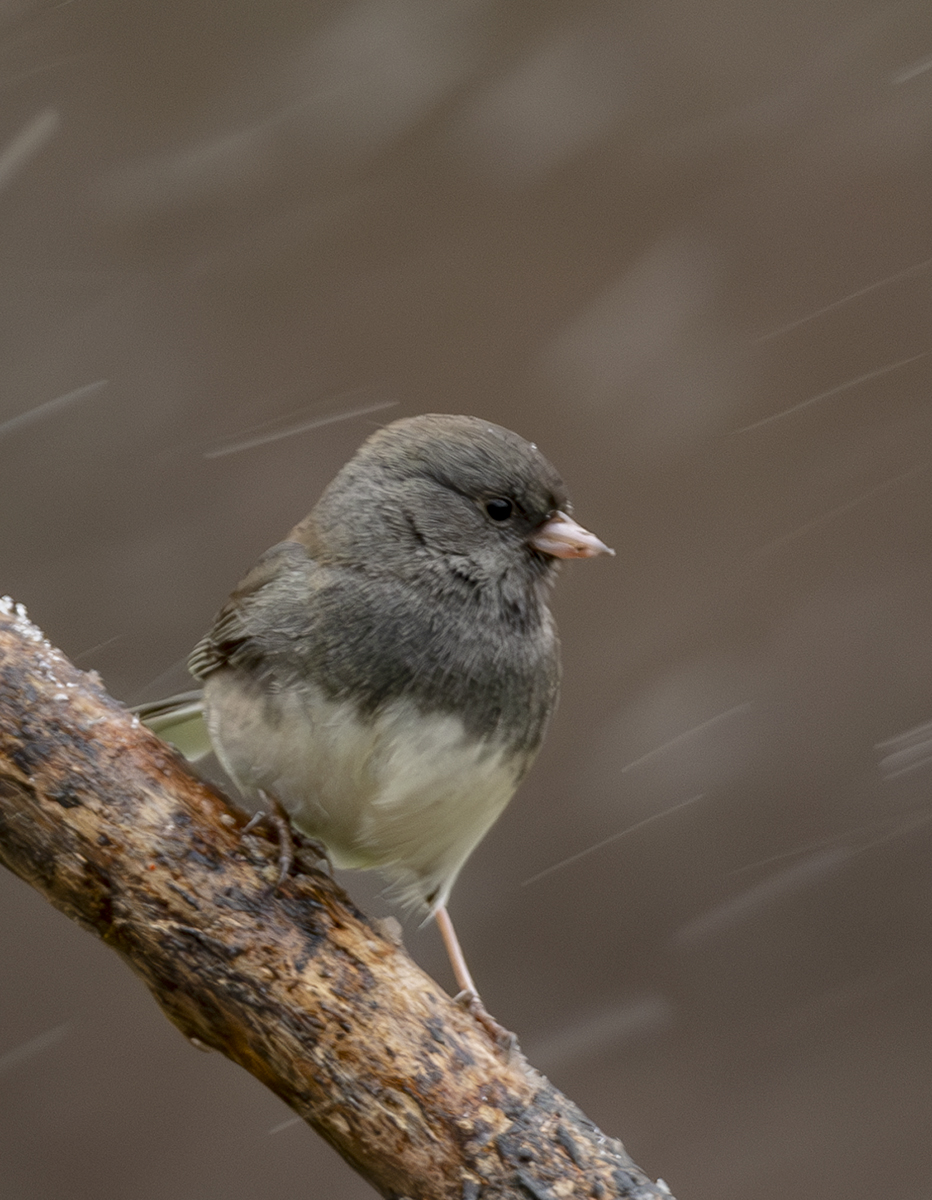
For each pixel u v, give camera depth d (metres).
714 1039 10.56
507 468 6.89
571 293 11.48
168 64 11.90
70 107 11.76
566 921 10.88
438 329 11.38
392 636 6.52
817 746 10.95
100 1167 10.23
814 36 11.96
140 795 5.88
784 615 11.12
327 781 6.44
